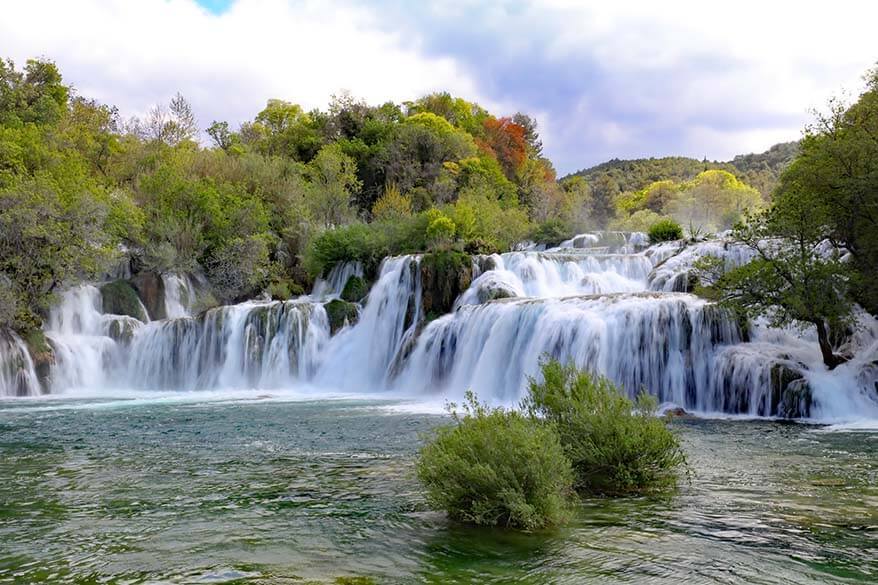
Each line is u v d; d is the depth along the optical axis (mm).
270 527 7809
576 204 80438
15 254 32031
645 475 9781
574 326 23203
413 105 92812
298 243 48594
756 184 125812
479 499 7930
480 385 25781
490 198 61906
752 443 14047
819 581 5797
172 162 54156
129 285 38281
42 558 6762
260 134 83125
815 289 19250
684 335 21594
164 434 16438
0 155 39531
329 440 15094
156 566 6469
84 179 40500
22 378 29969
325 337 34531
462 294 32719
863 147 20969
